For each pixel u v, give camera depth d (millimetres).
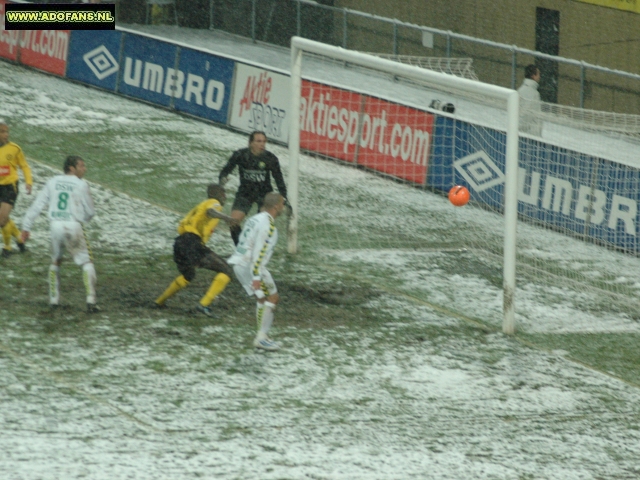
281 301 40906
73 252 36500
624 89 91625
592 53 100875
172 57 73688
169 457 26422
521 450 29203
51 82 78750
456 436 29750
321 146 64125
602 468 28484
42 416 28219
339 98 62812
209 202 37188
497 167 55938
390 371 34500
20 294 38594
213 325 37312
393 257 48562
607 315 43406
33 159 58062
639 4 96625
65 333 35031
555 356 37688
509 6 100750
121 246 45938
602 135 56719
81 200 36406
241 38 104625
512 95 39125
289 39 100625
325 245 49531
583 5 100062
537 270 48781
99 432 27562
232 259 34781
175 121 71750
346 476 26219
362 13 95812
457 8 102250
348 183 60406
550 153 54844
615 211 53094
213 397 30906
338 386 32781
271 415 29984
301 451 27625
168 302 39344
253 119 68688
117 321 36688
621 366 37250
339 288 43312
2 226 42469
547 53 101812
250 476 25719
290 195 47500
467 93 53500
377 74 84250
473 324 40469
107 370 32125
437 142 58375
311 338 36969
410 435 29484
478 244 51938
